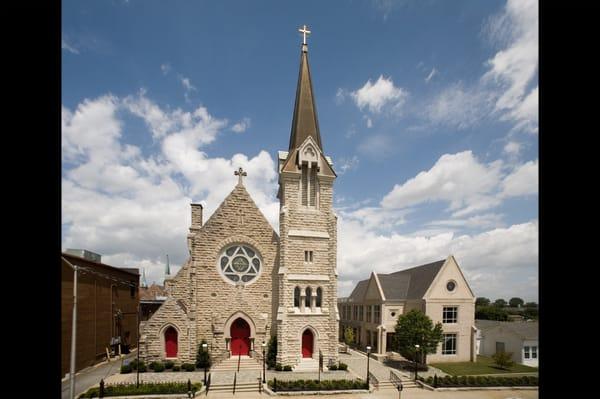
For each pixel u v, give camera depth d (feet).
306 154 132.87
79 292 110.01
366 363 136.98
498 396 99.76
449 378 106.63
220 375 109.40
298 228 128.88
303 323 122.93
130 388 89.97
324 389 98.12
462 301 147.84
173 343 119.24
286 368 116.78
